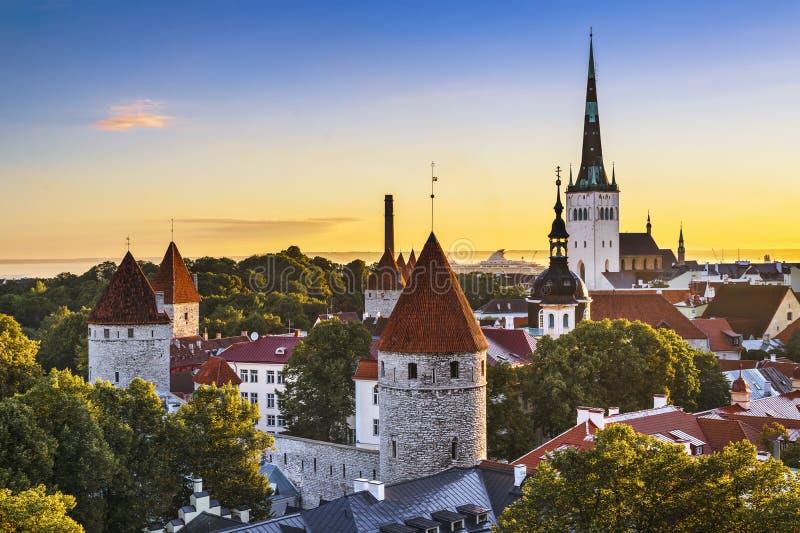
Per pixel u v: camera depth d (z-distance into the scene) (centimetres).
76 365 17662
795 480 6047
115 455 8706
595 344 12638
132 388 9456
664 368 12675
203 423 9581
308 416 12588
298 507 11262
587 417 9438
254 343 16525
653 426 9806
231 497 9362
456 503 7831
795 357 18688
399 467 8875
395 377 8844
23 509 6300
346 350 12850
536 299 16662
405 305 8938
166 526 8450
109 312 12950
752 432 9988
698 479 6044
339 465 11181
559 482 6178
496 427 11175
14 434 7900
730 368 16325
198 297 19612
